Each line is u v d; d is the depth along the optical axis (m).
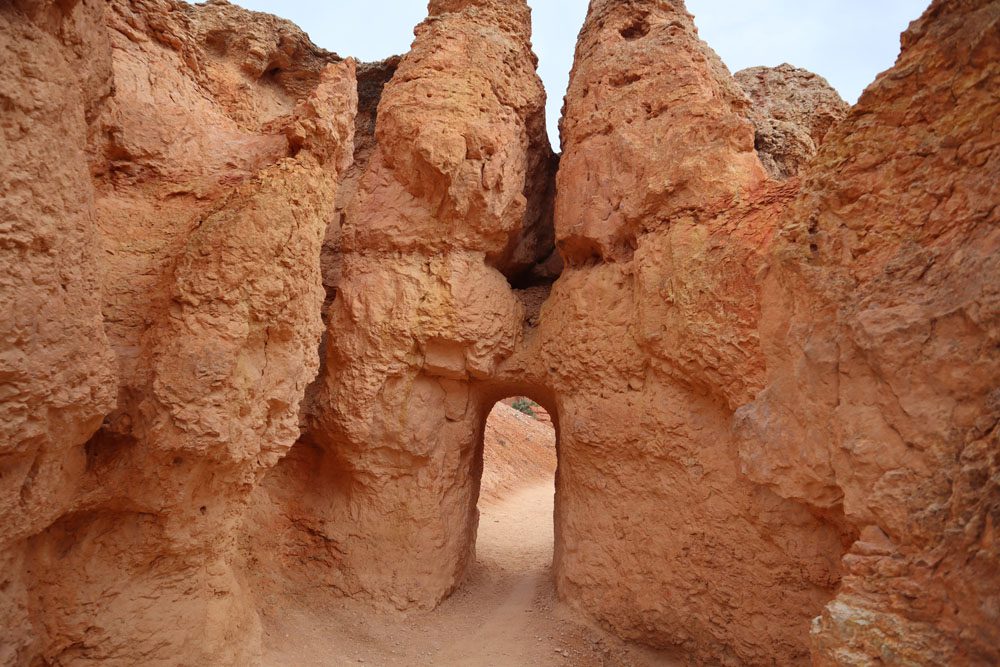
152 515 6.16
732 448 7.58
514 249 11.45
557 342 9.80
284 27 12.55
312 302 7.24
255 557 9.41
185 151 7.86
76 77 4.93
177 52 8.78
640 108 9.27
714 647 7.71
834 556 6.64
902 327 4.28
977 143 4.23
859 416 4.61
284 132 8.20
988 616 3.39
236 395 6.30
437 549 10.06
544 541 15.13
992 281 3.78
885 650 3.77
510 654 8.60
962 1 4.38
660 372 8.39
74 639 5.69
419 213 10.02
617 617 8.66
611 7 10.30
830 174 5.20
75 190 4.72
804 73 12.03
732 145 8.21
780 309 5.88
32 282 4.26
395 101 10.07
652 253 8.49
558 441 11.53
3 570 4.73
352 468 9.93
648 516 8.41
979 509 3.54
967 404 3.92
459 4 11.27
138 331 6.33
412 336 9.79
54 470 4.95
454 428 10.44
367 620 9.35
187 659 6.35
